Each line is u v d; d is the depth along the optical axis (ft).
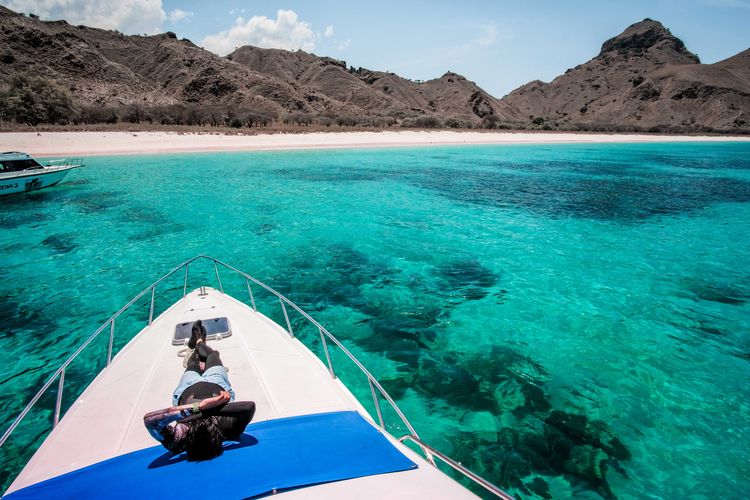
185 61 441.68
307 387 13.92
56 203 58.95
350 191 72.69
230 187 73.10
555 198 70.33
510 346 24.08
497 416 18.13
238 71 450.30
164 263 37.09
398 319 27.25
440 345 24.12
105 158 101.65
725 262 39.14
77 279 33.45
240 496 6.61
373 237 45.60
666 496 14.21
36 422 17.87
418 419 17.88
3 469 15.31
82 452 10.60
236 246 41.91
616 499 14.01
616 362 22.59
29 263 36.68
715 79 634.02
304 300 30.01
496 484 14.62
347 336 25.07
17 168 63.62
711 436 17.17
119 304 29.30
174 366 14.84
